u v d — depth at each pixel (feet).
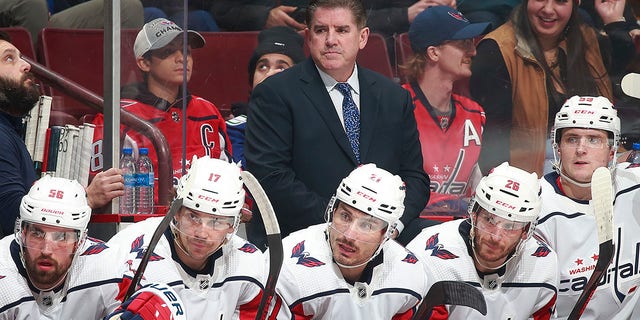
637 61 62.28
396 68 60.34
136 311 25.57
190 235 41.14
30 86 51.26
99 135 54.19
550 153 60.80
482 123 59.82
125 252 43.45
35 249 41.52
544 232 50.62
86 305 43.19
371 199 42.34
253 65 62.39
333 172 49.73
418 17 59.98
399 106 51.49
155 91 50.70
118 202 49.65
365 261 43.42
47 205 41.16
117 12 49.29
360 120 50.65
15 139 50.08
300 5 62.90
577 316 44.68
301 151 49.70
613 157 50.57
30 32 63.82
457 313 46.70
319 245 44.62
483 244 45.19
